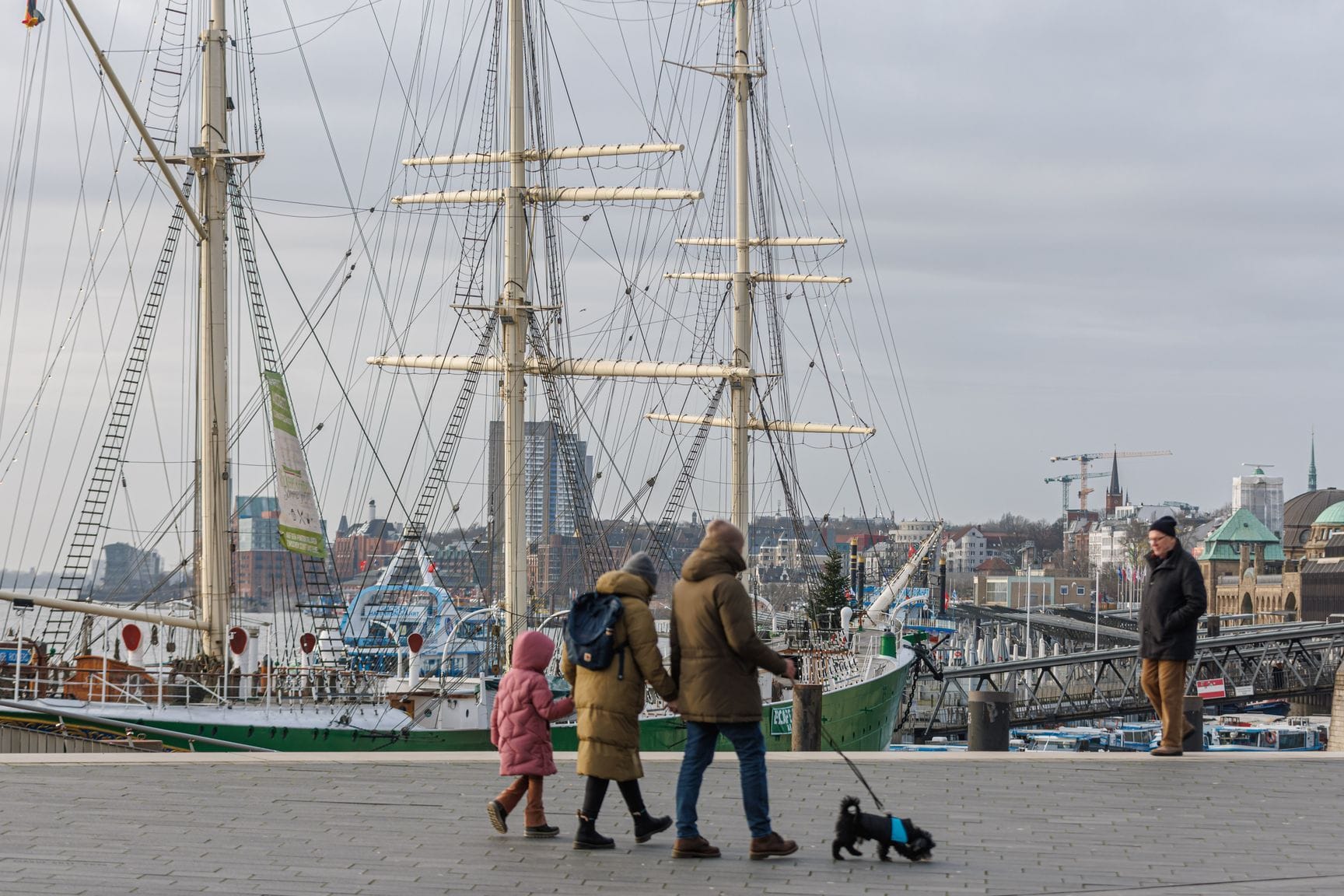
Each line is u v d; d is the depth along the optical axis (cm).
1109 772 2538
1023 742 12875
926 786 2394
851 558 11175
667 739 6041
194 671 4959
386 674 5812
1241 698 17000
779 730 7112
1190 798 2305
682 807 1881
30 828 1969
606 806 2234
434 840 1961
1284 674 17688
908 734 14062
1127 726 14775
